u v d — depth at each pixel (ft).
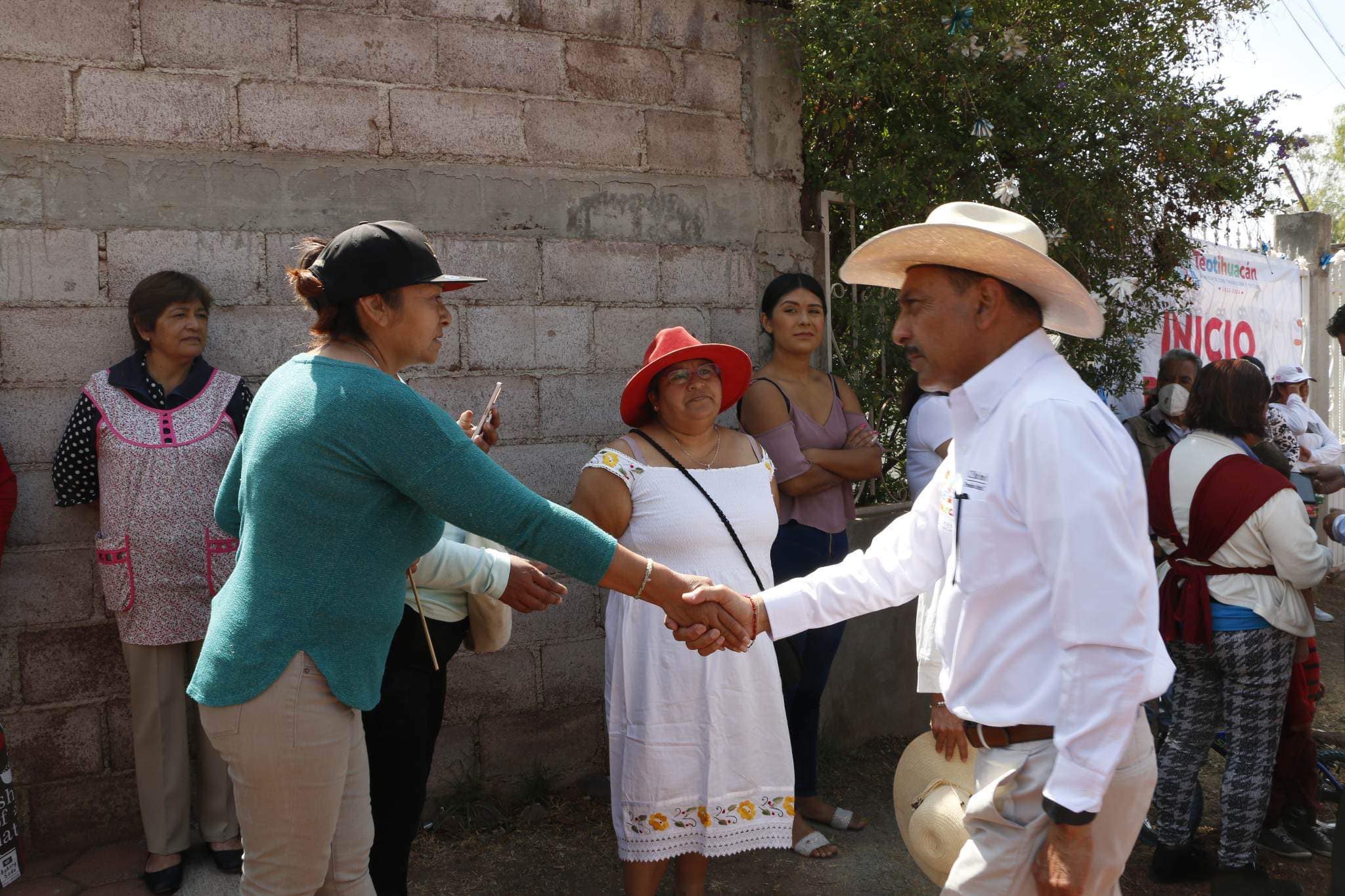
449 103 12.42
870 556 7.91
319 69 11.84
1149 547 5.97
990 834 6.41
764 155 14.35
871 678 15.51
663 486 10.03
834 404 13.16
